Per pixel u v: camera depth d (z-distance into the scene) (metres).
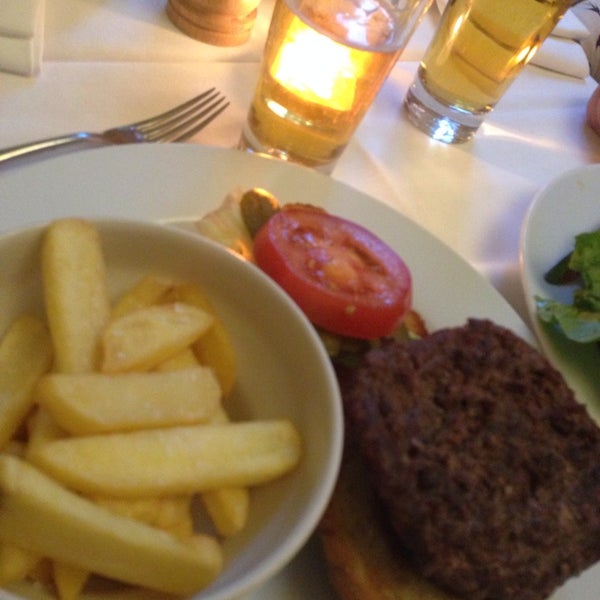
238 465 0.24
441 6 0.62
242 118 0.45
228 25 0.47
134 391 0.23
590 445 0.29
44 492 0.20
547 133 0.58
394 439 0.26
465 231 0.45
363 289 0.33
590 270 0.42
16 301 0.26
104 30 0.45
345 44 0.37
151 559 0.21
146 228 0.27
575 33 0.66
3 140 0.36
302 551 0.28
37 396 0.23
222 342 0.27
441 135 0.51
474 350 0.30
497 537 0.25
